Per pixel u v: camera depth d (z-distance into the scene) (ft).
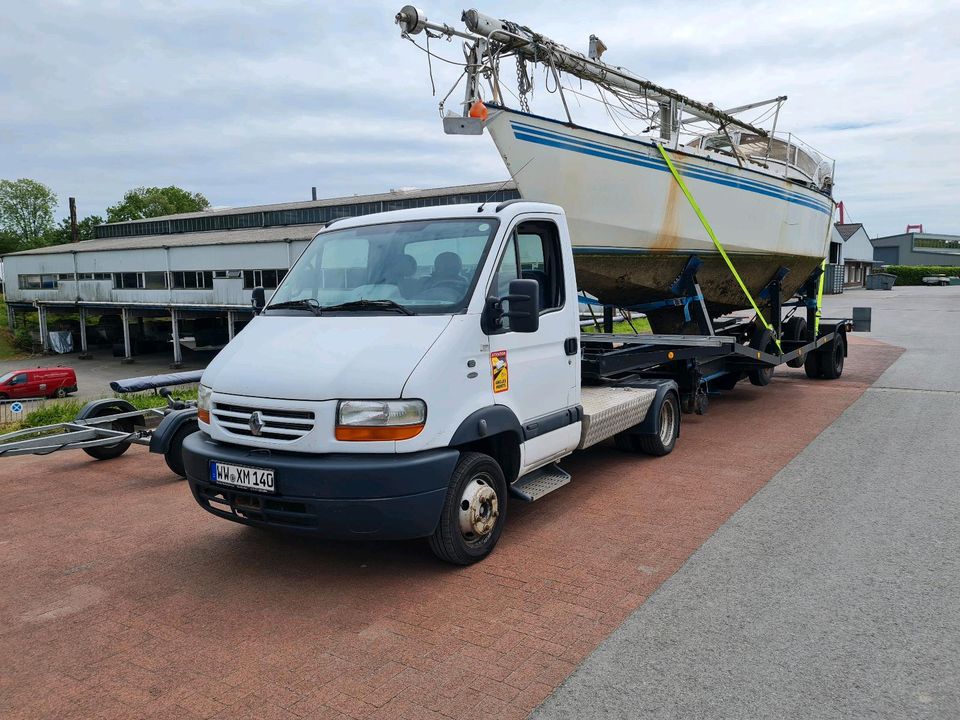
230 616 13.33
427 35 21.30
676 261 30.22
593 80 26.84
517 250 16.70
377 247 16.94
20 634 12.81
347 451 13.50
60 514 19.57
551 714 10.11
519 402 16.42
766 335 34.12
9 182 355.77
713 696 10.48
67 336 194.39
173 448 22.38
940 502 19.13
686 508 19.08
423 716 10.10
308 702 10.50
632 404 22.36
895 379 42.06
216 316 183.32
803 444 26.21
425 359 13.93
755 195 33.19
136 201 320.29
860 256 217.15
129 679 11.27
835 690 10.57
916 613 12.93
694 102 29.86
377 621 12.98
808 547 16.16
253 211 194.39
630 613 13.10
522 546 16.48
